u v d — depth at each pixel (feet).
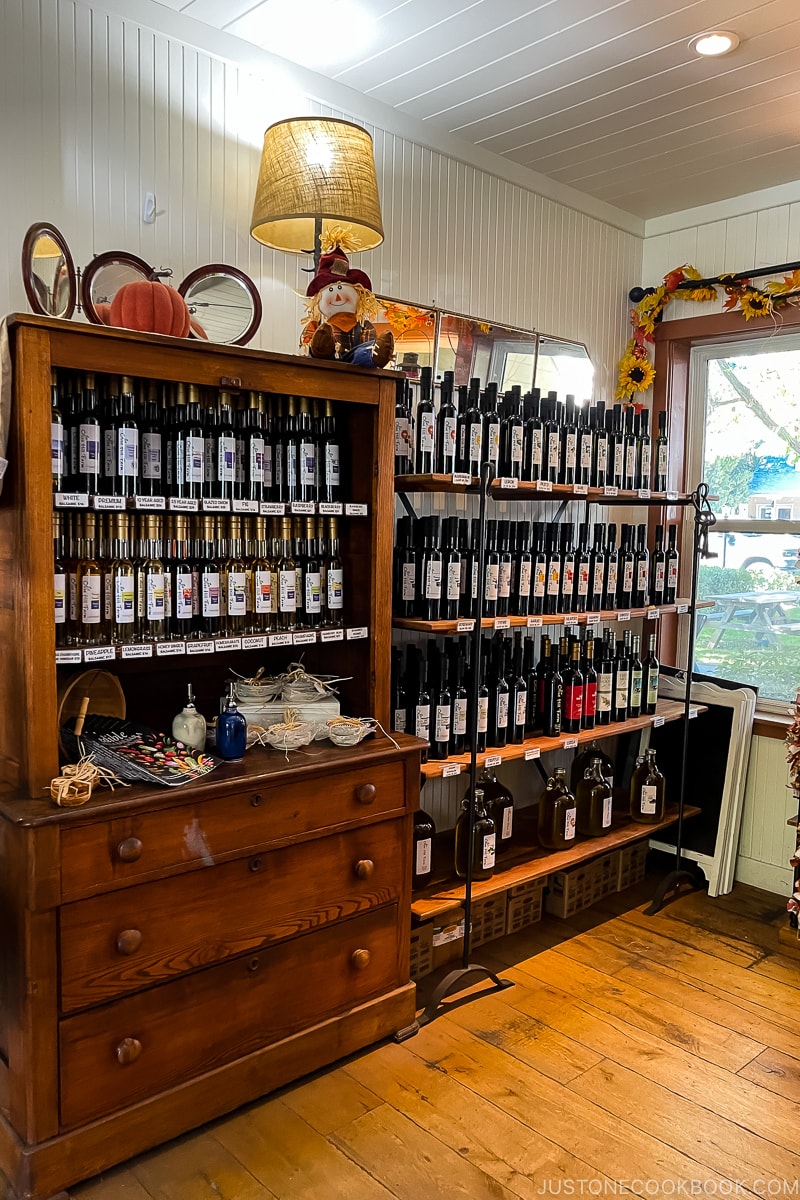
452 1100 7.58
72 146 7.72
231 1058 7.30
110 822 6.45
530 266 12.03
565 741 10.55
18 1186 6.28
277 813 7.41
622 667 11.60
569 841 10.81
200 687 8.70
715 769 12.41
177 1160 6.81
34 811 6.16
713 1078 7.98
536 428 10.38
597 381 13.30
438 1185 6.59
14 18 7.31
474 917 10.35
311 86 9.34
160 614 7.39
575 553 10.96
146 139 8.19
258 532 8.02
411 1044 8.42
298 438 8.20
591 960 10.19
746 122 10.40
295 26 8.46
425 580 9.35
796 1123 7.40
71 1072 6.41
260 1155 6.88
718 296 12.92
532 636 12.28
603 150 11.21
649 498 11.29
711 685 12.75
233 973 7.27
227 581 7.82
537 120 10.39
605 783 11.36
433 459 9.47
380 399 8.37
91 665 7.98
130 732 7.42
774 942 10.78
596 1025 8.81
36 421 6.29
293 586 8.21
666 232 13.58
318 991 7.88
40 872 6.11
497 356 11.55
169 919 6.84
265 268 9.19
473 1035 8.59
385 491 8.50
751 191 12.56
